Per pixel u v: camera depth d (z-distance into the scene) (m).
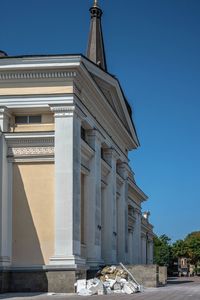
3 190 29.56
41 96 29.78
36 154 29.92
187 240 117.50
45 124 30.33
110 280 30.00
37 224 29.44
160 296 26.09
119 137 44.75
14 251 29.33
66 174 29.05
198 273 111.75
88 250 34.50
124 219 46.31
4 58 29.78
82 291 27.09
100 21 55.31
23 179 29.92
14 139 29.98
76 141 30.00
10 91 30.08
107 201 40.66
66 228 28.61
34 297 24.80
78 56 29.39
